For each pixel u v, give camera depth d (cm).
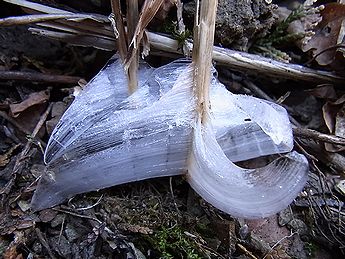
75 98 16
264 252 16
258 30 18
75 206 16
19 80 17
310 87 19
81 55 18
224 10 17
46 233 15
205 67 14
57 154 15
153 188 16
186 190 16
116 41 16
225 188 15
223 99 16
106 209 15
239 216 15
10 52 18
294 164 15
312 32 19
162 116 15
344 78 18
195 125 15
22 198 16
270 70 18
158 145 15
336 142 17
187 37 16
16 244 15
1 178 16
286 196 15
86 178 15
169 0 16
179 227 15
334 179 17
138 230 15
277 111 16
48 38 18
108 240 15
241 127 16
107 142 15
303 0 20
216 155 15
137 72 15
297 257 16
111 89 16
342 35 19
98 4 18
